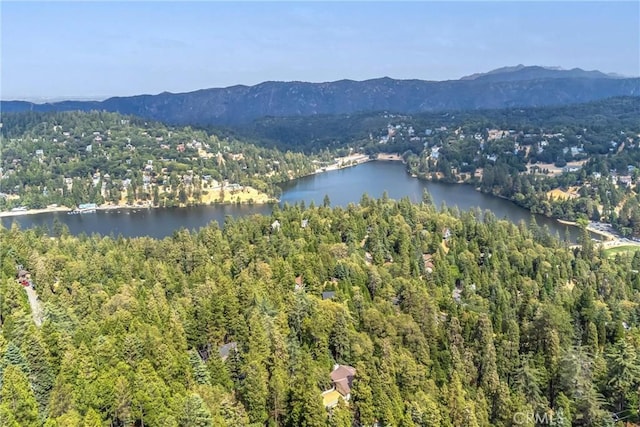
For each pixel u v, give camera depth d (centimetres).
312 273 19938
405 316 16062
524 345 16050
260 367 12200
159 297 17000
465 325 16488
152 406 10194
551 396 14062
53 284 19312
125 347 11875
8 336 12794
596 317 17788
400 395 12538
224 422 10288
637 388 13550
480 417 12338
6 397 9350
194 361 12331
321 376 13188
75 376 10881
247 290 16525
